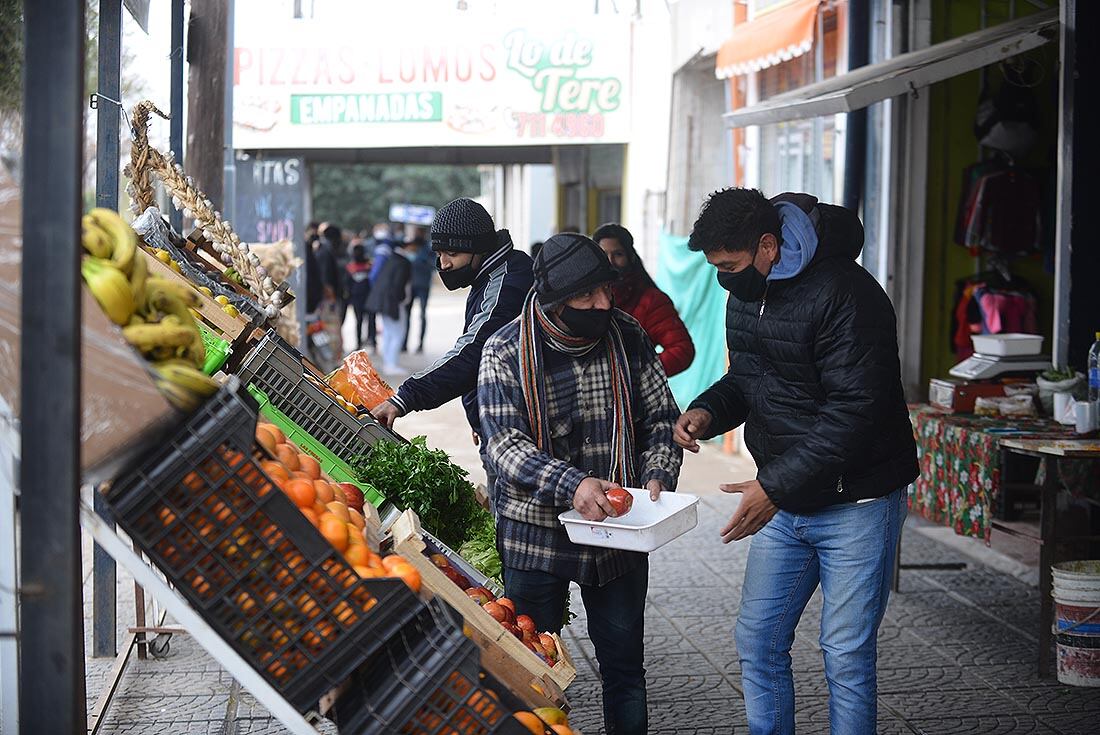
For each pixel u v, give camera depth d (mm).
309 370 4469
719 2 11117
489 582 3611
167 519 2160
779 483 3426
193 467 2148
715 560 7293
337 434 4141
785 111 6523
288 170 12602
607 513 3266
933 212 8344
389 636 2240
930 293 8414
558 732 2461
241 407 2176
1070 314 6383
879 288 3516
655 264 13375
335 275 15461
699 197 12500
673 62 12578
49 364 1956
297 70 12492
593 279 3395
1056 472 5312
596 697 5113
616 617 3707
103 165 4992
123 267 2291
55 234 1941
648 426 3752
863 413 3395
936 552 7512
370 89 12508
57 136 1934
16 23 4312
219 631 2184
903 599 6516
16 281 2160
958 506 6062
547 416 3562
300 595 2211
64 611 1982
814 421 3580
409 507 3939
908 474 3668
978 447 5820
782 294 3521
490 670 2654
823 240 3488
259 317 4250
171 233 4977
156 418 2117
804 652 5641
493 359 3584
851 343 3412
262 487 2188
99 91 4969
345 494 3180
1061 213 6398
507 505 3654
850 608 3633
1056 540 5324
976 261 8414
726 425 3885
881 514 3617
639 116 14164
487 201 44594
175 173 4820
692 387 11453
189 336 2301
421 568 2793
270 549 2189
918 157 8273
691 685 5262
